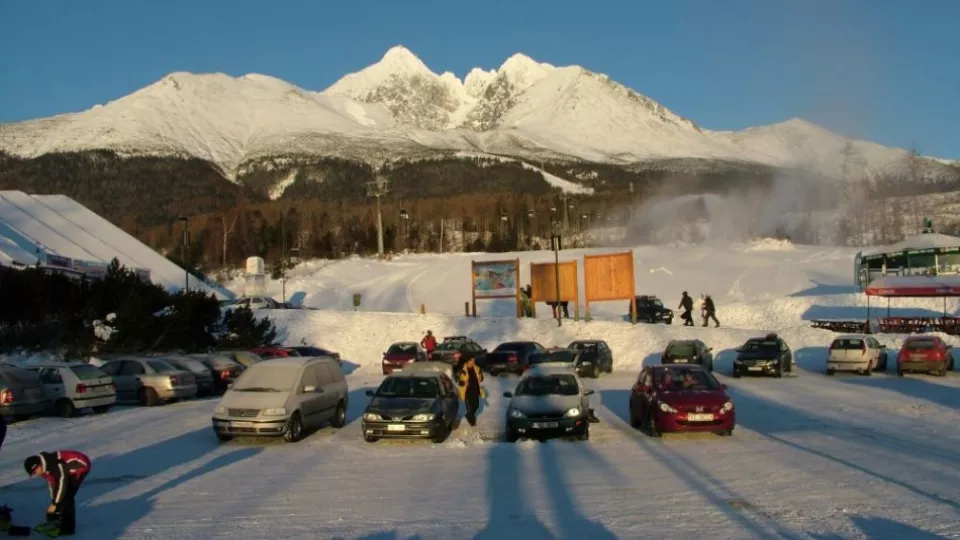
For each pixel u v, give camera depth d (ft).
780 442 50.52
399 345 111.75
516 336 130.31
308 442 54.85
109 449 50.80
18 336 97.35
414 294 217.36
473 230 490.90
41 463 29.78
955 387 83.46
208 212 619.67
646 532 28.96
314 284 239.50
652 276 221.46
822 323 137.08
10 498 36.73
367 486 39.29
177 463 46.21
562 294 140.77
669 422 52.60
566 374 59.41
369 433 53.21
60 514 29.73
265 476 42.27
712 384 56.49
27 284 98.78
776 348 100.37
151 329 108.78
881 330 131.85
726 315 159.43
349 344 132.87
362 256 369.30
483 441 55.31
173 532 30.09
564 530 29.63
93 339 103.55
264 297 212.43
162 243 419.13
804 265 228.63
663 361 97.50
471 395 62.95
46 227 175.94
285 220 442.50
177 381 77.97
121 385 78.23
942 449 46.83
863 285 163.53
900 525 29.22
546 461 45.91
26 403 63.16
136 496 37.01
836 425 57.93
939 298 152.66
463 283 225.97
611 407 73.10
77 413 67.87
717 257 245.04
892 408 66.90
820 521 30.04
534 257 278.67
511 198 584.81
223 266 353.31
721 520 30.53
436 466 45.14
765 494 35.19
